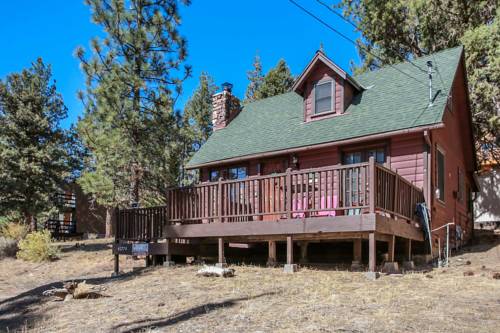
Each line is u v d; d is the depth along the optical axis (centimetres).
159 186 1969
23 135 2334
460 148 1616
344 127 1322
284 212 1002
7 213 2308
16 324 732
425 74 1386
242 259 1299
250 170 1543
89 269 1599
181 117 1970
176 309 703
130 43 1819
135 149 1816
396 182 996
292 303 687
